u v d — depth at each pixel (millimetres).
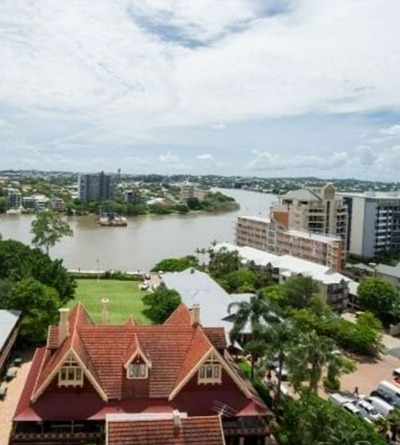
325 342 61219
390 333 111062
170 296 103500
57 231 163625
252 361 69250
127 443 39281
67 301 111625
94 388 52750
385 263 199000
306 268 139000
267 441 57406
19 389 69125
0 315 81312
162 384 54469
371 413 66688
